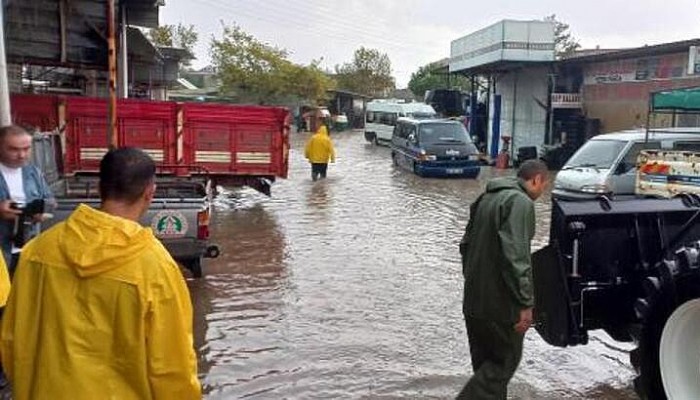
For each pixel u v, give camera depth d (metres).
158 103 12.34
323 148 19.88
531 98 27.52
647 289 4.36
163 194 8.18
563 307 4.89
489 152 31.58
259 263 9.23
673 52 20.39
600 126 24.14
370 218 13.26
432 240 11.06
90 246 2.22
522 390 5.23
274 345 6.12
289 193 16.98
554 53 25.61
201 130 12.77
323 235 11.37
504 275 4.05
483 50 27.58
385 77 72.62
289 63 51.62
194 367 2.36
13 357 2.32
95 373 2.22
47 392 2.22
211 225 12.20
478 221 4.33
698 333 4.18
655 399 4.35
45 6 10.61
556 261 4.90
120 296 2.22
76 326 2.22
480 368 4.39
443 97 39.38
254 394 5.08
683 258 4.13
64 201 6.97
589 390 5.27
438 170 21.02
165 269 2.29
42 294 2.27
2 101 5.97
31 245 2.37
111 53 7.99
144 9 13.86
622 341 5.29
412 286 8.18
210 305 7.27
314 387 5.22
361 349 6.05
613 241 5.01
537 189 4.36
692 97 12.76
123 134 12.23
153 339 2.24
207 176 12.48
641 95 21.94
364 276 8.62
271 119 13.17
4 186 4.80
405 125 23.59
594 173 13.34
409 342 6.25
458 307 7.36
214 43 50.12
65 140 11.75
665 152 10.30
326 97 57.28
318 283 8.24
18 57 10.59
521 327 4.11
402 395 5.10
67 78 18.73
